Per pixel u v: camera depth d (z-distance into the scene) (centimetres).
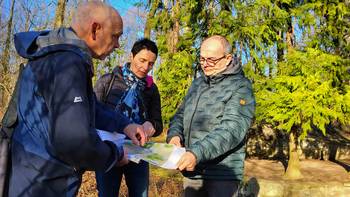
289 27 890
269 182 693
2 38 1377
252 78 844
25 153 154
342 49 880
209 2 920
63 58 151
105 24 162
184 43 944
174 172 636
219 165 242
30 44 159
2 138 160
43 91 151
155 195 525
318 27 862
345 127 1236
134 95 280
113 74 282
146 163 288
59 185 155
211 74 249
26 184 153
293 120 735
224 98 241
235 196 245
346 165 922
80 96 147
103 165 154
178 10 959
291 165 775
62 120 143
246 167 874
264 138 1048
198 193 254
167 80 920
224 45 245
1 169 157
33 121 154
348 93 748
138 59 279
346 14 876
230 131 220
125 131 203
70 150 144
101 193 284
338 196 694
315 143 1041
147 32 1019
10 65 1058
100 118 206
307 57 773
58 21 854
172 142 257
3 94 929
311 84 741
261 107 766
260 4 827
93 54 167
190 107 258
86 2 166
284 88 767
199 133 249
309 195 685
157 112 301
